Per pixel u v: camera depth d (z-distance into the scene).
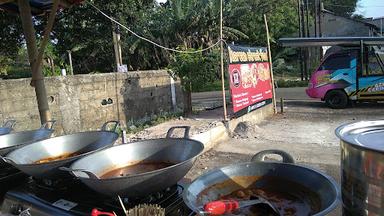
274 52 25.72
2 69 14.87
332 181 1.60
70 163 2.06
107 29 11.54
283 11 26.09
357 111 9.56
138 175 1.67
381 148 1.38
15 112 6.45
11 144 2.87
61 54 16.45
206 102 12.87
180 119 9.24
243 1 23.89
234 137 6.88
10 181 2.46
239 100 7.52
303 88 16.56
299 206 1.64
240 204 1.57
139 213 1.65
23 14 4.09
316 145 6.12
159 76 10.30
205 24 20.75
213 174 1.80
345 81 10.02
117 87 8.70
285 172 1.82
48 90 6.93
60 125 7.14
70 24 11.06
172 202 1.94
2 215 2.23
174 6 20.52
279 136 6.91
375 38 9.73
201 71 9.52
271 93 9.66
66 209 2.00
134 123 8.96
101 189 1.70
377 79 9.71
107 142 2.48
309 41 10.69
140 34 19.62
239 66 7.58
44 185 2.31
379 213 1.35
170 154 2.24
